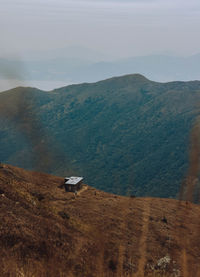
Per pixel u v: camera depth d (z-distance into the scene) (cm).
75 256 1230
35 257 1233
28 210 2130
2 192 2312
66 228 1997
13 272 841
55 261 830
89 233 1848
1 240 1406
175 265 1125
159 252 1895
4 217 1758
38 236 1580
